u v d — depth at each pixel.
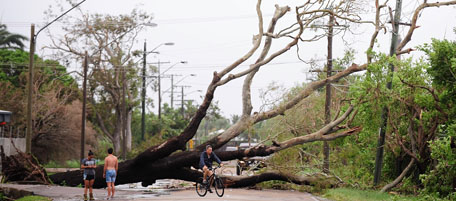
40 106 54.88
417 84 23.72
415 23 24.72
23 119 54.00
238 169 31.05
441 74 20.97
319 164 28.17
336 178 26.77
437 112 22.44
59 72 69.56
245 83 26.84
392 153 26.80
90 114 68.88
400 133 25.50
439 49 20.73
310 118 28.67
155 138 52.47
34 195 21.95
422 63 23.83
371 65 23.42
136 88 71.44
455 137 20.05
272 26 26.62
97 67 67.81
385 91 23.58
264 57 27.00
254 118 26.75
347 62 29.52
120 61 67.88
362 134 25.62
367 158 27.61
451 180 20.39
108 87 69.81
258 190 26.89
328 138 26.27
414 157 24.17
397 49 25.11
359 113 25.28
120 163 25.97
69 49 66.62
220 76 25.55
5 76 69.62
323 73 30.33
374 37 24.72
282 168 26.52
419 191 22.08
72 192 22.88
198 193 21.27
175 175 26.39
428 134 23.94
